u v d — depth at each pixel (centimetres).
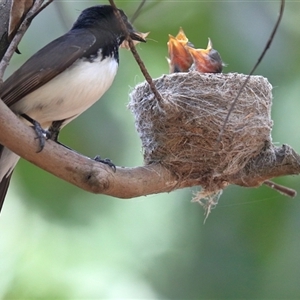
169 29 1160
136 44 1038
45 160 709
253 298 986
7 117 680
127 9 1162
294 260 993
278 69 1137
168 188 898
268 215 1021
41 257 1112
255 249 1011
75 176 725
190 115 914
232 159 919
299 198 1024
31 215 1053
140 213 1152
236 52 1142
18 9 716
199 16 1157
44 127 891
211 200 955
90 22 900
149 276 1088
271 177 927
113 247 1121
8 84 816
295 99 1107
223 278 1007
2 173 858
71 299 1080
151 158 931
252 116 937
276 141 1084
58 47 837
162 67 1170
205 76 942
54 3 1137
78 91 836
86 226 1062
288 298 973
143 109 952
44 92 823
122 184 784
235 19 1161
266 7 1176
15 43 687
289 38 1170
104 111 1084
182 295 1031
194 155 914
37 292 1085
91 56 850
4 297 1084
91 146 1054
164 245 1120
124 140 1096
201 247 1049
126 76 1164
